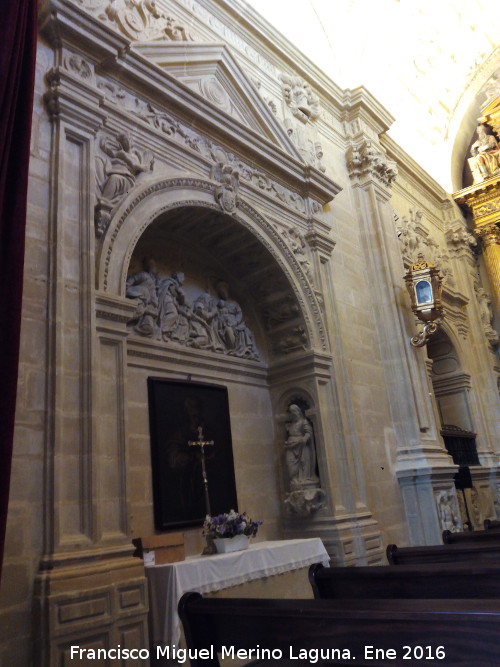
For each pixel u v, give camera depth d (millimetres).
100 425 5500
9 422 4348
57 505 4840
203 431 7930
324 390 9133
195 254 8922
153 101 7492
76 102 6160
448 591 4293
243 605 3828
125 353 6008
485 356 16266
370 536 8609
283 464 9062
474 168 18016
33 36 5539
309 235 9859
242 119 9258
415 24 15648
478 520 13211
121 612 4922
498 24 16406
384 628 3166
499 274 17578
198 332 8430
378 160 12117
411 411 10422
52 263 5488
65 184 5891
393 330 10922
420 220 15453
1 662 4223
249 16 10125
